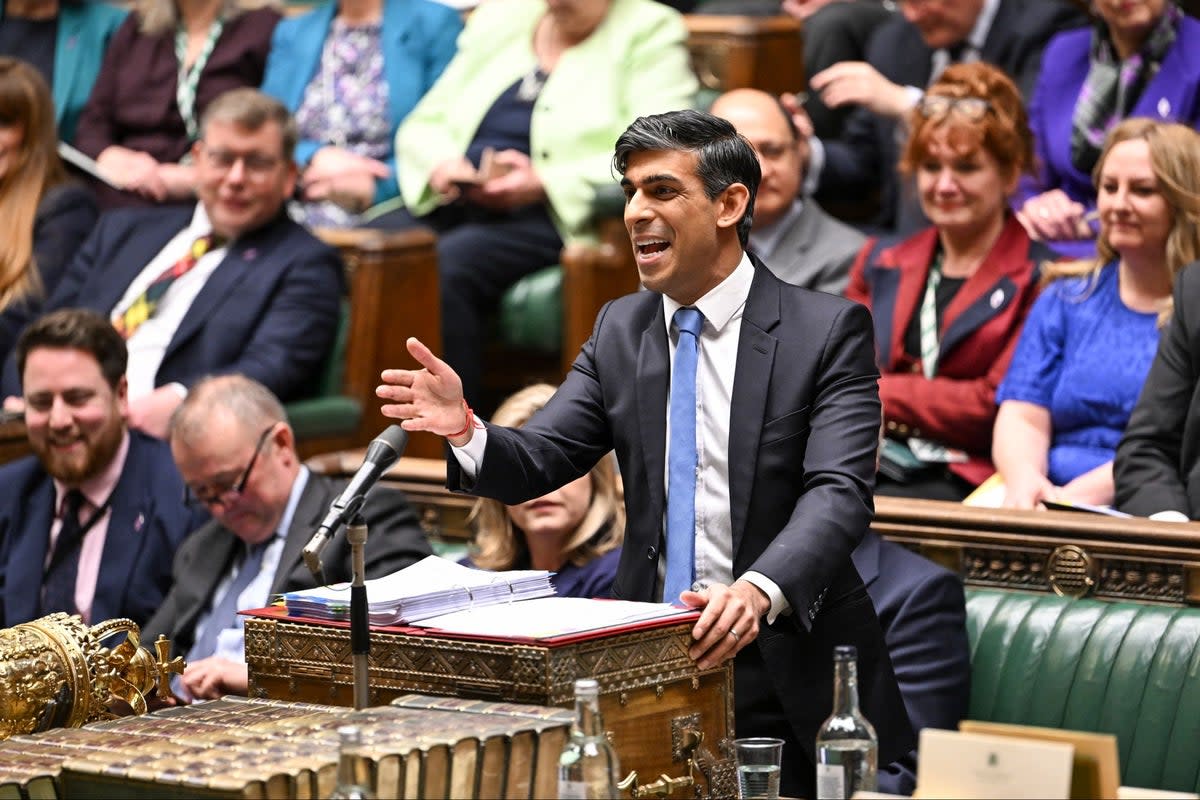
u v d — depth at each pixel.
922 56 19.48
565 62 20.62
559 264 20.75
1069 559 12.51
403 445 8.65
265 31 23.28
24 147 20.28
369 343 18.80
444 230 21.22
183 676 12.66
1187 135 14.33
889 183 19.73
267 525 13.80
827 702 9.53
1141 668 11.85
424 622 8.64
